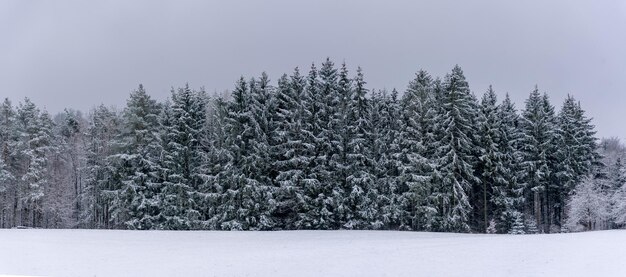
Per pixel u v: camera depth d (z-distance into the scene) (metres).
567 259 18.09
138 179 48.25
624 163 62.09
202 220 47.59
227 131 46.47
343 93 47.66
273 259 21.38
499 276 15.80
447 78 50.78
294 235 36.03
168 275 18.00
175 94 55.53
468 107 48.25
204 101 61.16
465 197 43.50
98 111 62.84
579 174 54.75
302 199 43.53
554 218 59.66
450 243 25.50
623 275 14.95
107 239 32.34
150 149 50.25
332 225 45.53
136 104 51.25
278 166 45.31
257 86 47.78
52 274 18.45
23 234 35.50
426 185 44.00
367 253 22.41
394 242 27.77
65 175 65.62
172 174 48.41
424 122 46.78
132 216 48.53
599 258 17.94
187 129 50.03
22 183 57.62
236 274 17.91
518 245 22.95
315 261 20.38
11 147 58.12
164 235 35.88
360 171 44.91
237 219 44.28
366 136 47.38
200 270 18.95
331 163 44.53
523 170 50.47
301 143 44.69
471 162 47.09
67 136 69.88
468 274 16.36
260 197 44.31
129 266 20.19
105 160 53.00
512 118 58.56
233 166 44.88
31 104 60.88
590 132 58.25
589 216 52.97
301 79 48.38
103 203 58.28
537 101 56.25
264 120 46.09
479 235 35.81
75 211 63.88
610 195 56.88
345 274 17.25
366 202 44.41
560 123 56.78
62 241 30.55
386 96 53.34
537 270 16.38
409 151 46.53
